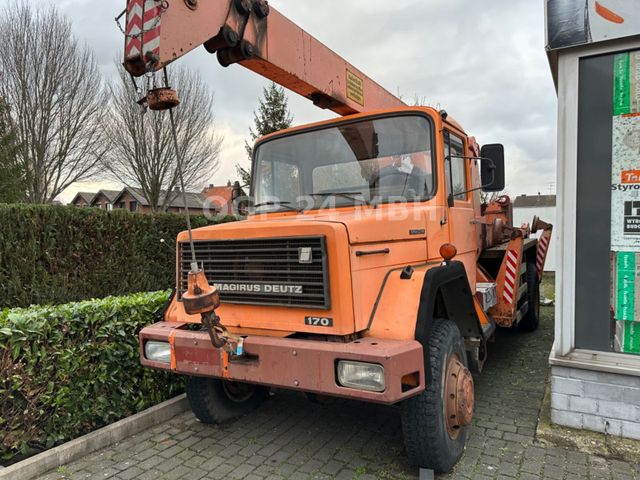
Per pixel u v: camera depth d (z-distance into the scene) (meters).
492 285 4.59
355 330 2.47
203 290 2.43
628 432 3.08
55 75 15.80
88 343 3.31
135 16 2.66
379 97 4.89
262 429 3.51
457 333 2.99
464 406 2.82
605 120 3.20
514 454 3.05
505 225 5.43
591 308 3.28
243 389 3.79
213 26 2.94
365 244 2.62
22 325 2.95
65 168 16.84
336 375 2.37
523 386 4.31
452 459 2.80
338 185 3.63
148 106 2.62
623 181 3.15
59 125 16.25
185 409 3.88
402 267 2.91
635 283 3.12
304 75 3.72
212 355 2.73
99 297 6.24
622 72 3.12
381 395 2.23
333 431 3.46
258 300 2.69
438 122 3.41
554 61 3.48
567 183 3.29
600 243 3.24
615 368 3.08
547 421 3.39
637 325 3.15
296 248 2.55
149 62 2.59
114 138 17.34
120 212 6.62
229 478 2.83
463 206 3.92
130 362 3.59
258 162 4.07
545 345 5.75
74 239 5.98
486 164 3.63
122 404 3.54
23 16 15.40
